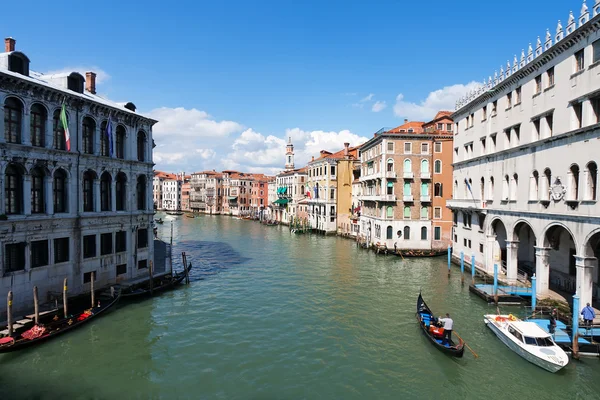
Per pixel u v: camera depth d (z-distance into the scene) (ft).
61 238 65.82
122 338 58.13
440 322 59.31
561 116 65.46
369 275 101.60
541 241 70.44
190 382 46.24
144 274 85.92
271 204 306.96
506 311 68.95
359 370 49.52
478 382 46.50
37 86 60.34
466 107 103.65
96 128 72.33
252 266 114.42
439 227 137.59
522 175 76.69
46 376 46.57
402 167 136.26
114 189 76.84
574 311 50.16
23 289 59.36
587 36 59.36
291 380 47.01
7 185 58.23
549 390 44.60
